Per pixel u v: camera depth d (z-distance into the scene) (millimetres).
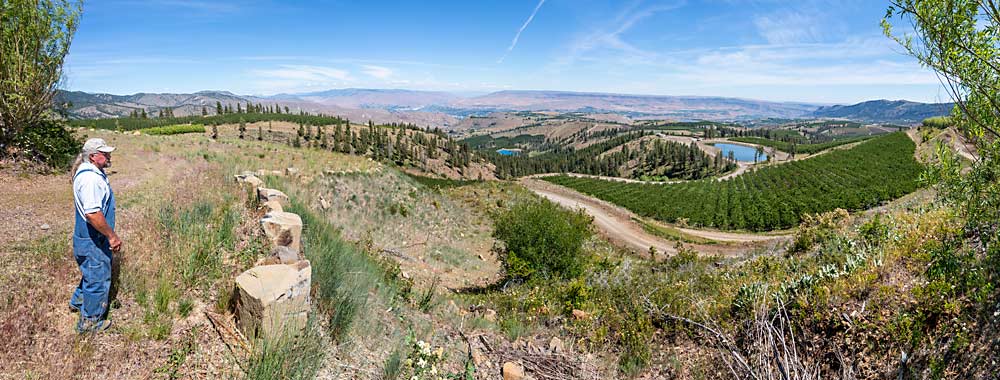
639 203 54062
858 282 5449
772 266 9000
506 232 13016
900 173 58281
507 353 5812
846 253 7664
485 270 15562
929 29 3666
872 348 4590
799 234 12000
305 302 4477
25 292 3883
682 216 43344
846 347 4758
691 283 9000
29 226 5934
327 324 4957
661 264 15055
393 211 18172
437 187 33719
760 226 37344
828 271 6133
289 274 4441
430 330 6062
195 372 3582
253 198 8898
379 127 177875
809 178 74562
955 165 3971
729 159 149875
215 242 5828
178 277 4816
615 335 6605
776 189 65375
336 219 13898
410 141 165500
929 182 4293
